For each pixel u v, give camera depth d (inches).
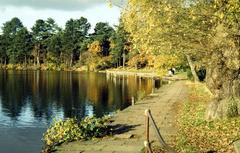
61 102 1923.0
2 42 6269.7
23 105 1814.7
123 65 4968.0
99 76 4215.1
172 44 659.4
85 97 2130.9
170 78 2908.5
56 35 6112.2
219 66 701.9
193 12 561.9
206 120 727.7
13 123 1315.2
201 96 1370.6
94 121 685.3
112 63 5369.1
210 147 539.2
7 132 1148.5
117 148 590.2
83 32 6092.5
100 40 5472.4
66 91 2487.7
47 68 5979.3
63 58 6018.7
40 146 977.5
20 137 1078.4
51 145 620.1
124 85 2864.2
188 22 606.9
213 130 648.4
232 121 681.0
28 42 6107.3
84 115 1505.9
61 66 5925.2
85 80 3526.1
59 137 636.7
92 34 5935.0
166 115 943.7
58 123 652.1
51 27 6348.4
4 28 6599.4
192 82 2142.0
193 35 634.2
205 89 1526.8
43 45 6156.5
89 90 2534.5
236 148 472.4
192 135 634.8
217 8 518.3
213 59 684.1
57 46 5989.2
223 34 593.6
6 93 2368.4
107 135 677.9
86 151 575.5
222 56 670.5
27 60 6186.0
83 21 6077.8
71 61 5969.5
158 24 602.5
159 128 747.4
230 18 488.7
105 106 1754.4
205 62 708.0
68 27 6033.5
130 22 644.7
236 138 565.6
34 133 1139.9
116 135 678.5
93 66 5428.2
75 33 6033.5
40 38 6240.2
